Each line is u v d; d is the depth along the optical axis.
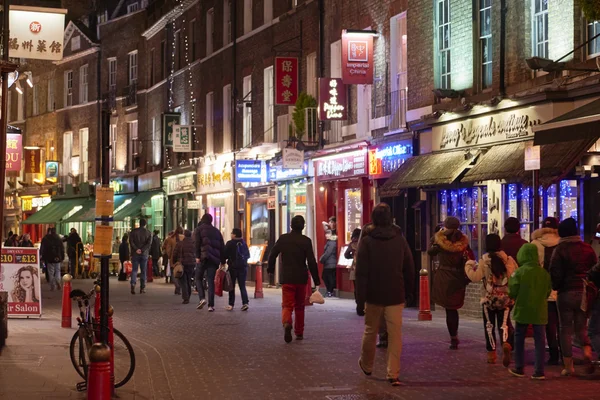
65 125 60.91
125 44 54.34
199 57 44.16
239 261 24.06
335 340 17.19
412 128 24.59
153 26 49.94
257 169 35.97
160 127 49.84
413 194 24.95
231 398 11.57
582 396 11.27
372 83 26.78
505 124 20.47
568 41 18.55
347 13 29.16
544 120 19.09
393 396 11.51
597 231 17.25
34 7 16.84
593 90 17.78
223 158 40.78
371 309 12.58
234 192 39.62
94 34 58.53
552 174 16.78
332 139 30.45
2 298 16.06
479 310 21.06
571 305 12.69
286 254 17.20
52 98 63.66
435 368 13.59
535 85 19.61
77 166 59.72
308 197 32.09
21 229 66.75
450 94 22.67
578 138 13.94
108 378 8.42
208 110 43.28
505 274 13.52
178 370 13.79
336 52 29.95
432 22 24.03
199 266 24.73
